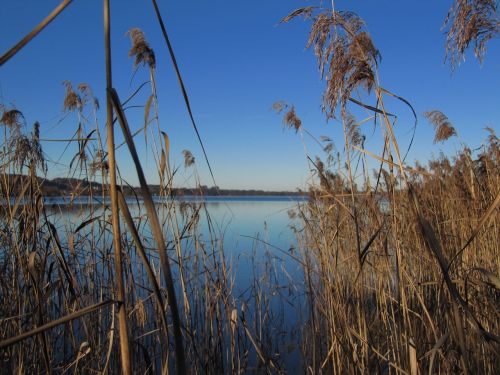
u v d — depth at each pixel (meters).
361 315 3.65
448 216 5.34
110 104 1.37
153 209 1.32
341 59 2.78
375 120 2.80
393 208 3.05
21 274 3.48
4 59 1.11
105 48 1.35
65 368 3.21
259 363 4.35
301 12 2.95
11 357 3.10
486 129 5.18
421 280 4.20
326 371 4.16
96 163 4.20
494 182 4.80
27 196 3.33
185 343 4.00
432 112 5.88
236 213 20.52
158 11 1.45
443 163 6.83
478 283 2.32
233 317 3.92
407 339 2.96
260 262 8.91
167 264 1.31
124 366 1.46
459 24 3.71
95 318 3.85
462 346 1.98
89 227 4.45
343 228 4.70
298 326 5.51
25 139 3.74
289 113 4.24
